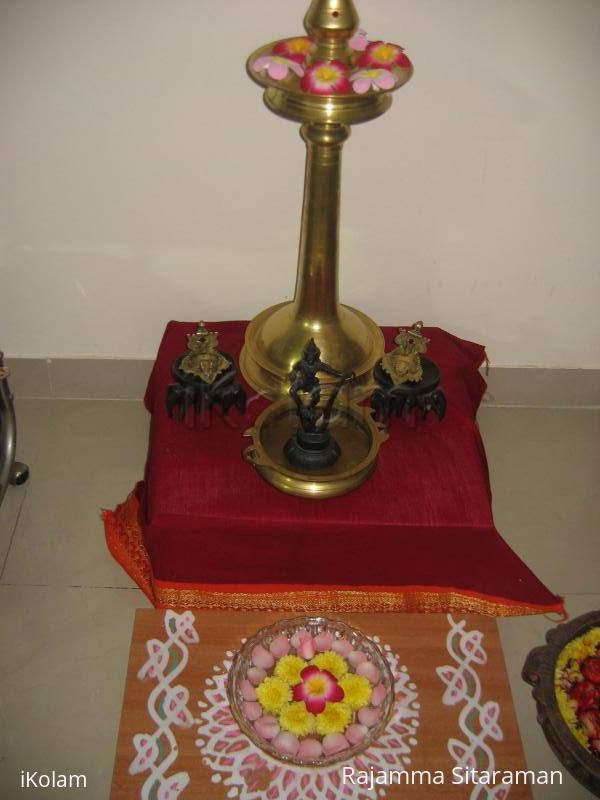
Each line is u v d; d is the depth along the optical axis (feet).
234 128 5.53
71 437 6.81
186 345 5.95
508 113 5.49
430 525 4.75
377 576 5.16
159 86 5.32
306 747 4.26
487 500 4.89
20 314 6.56
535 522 6.32
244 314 6.61
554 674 5.05
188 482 4.87
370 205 5.96
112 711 5.01
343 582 5.20
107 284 6.38
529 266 6.34
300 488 4.70
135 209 5.94
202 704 4.65
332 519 4.70
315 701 4.46
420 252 6.24
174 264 6.27
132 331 6.72
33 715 4.97
